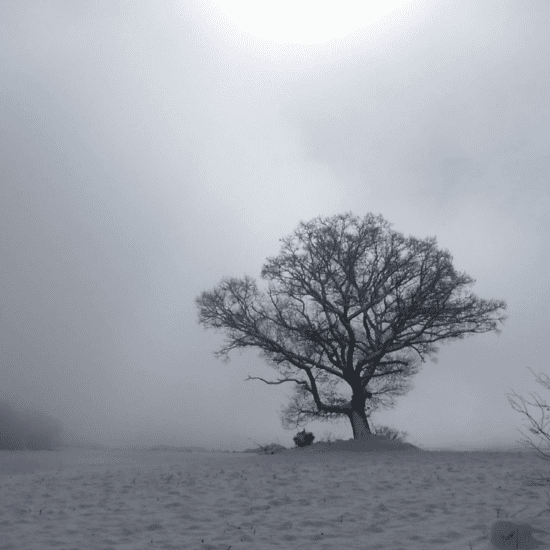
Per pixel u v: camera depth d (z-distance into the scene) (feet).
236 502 47.70
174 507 45.70
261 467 73.87
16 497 50.03
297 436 124.67
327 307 124.57
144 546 33.24
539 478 53.88
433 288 115.96
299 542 34.27
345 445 111.75
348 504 46.11
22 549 32.27
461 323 120.88
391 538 34.58
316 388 121.90
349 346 122.21
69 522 39.91
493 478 57.47
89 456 110.93
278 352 125.70
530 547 29.73
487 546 30.42
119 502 47.75
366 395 121.49
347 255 124.67
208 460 94.12
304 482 58.34
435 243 122.42
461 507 43.04
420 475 61.98
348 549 32.30
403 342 121.29
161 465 81.46
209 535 36.27
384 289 123.85
